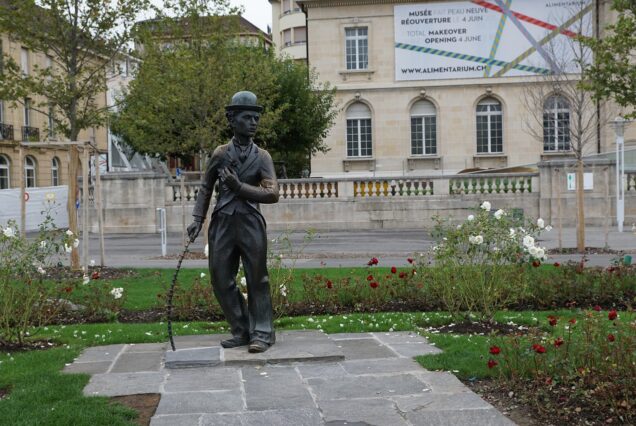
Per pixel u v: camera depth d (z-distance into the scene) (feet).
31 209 102.42
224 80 66.59
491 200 94.68
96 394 18.43
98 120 55.67
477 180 95.40
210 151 68.74
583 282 33.50
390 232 89.30
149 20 72.18
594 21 126.62
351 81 137.39
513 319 28.63
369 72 136.56
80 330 28.40
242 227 22.93
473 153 134.82
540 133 132.26
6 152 140.05
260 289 23.20
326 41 137.59
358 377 19.94
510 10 131.64
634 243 65.05
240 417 16.49
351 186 96.07
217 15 71.36
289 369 21.06
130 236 90.79
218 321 31.04
